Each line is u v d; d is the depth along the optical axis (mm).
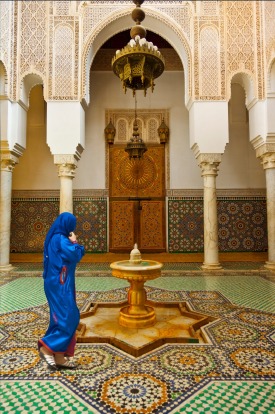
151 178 6211
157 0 4684
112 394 1448
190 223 6133
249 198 6148
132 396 1430
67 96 4527
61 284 1680
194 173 6184
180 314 2670
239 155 6215
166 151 6219
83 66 4586
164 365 1729
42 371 1668
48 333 1695
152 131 6262
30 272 4438
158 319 2537
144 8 4652
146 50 2730
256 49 4598
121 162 6203
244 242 6082
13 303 2945
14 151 4660
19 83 4578
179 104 6281
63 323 1646
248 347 1951
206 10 4672
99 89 6273
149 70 2885
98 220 6117
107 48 6297
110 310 2793
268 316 2527
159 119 6273
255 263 5184
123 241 6125
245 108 6254
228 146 6227
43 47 4609
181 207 6152
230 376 1604
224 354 1856
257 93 4570
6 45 4453
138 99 6273
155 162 6223
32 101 6199
